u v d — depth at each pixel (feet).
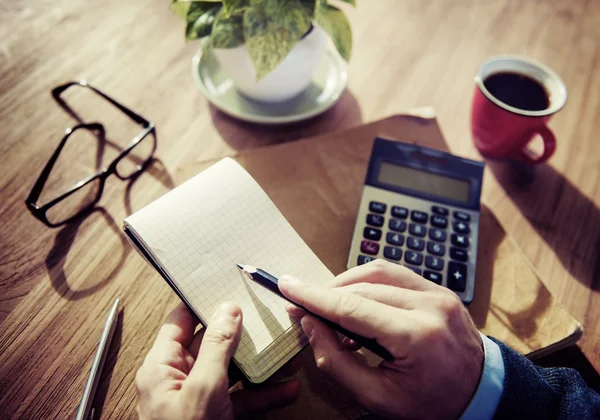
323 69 2.56
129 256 1.88
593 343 1.82
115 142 2.26
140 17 2.80
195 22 2.01
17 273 1.81
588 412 1.37
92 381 1.53
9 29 2.66
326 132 2.39
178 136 2.29
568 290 1.94
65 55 2.57
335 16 2.02
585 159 2.38
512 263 1.92
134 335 1.68
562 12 3.12
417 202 2.02
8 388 1.56
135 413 1.53
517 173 2.30
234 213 1.60
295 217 2.00
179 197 1.59
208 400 1.23
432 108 2.50
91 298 1.77
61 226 1.95
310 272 1.58
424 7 3.07
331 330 1.41
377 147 2.15
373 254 1.88
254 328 1.44
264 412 1.53
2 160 2.14
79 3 2.84
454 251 1.90
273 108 2.36
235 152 2.27
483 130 2.25
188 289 1.44
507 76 2.27
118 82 2.47
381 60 2.72
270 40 1.83
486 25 2.99
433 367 1.28
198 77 2.37
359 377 1.36
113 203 2.04
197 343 1.52
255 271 1.43
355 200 2.08
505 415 1.37
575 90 2.67
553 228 2.12
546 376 1.54
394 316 1.29
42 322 1.70
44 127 2.27
